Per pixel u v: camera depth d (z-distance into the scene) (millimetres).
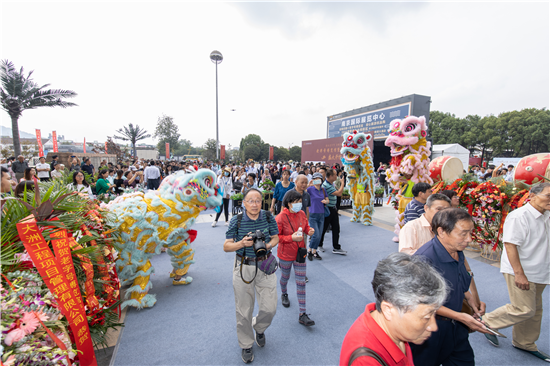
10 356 1252
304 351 2494
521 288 2223
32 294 1590
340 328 2832
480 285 3721
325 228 5031
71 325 1794
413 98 14867
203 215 8141
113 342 2604
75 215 2348
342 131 21297
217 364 2336
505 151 34156
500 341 2648
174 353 2461
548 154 3869
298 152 47875
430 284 964
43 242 1751
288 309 3182
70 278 1862
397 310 997
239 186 7941
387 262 1114
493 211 4031
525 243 2248
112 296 2609
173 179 3381
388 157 19766
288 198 2916
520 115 31719
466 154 16219
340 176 9453
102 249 2547
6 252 1690
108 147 31984
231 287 3725
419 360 1709
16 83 12867
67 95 14336
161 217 3246
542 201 2188
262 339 2537
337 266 4430
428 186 3166
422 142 5617
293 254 3004
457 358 1714
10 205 1881
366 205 7145
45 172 8969
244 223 2453
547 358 2369
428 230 2281
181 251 3693
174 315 3057
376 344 1011
